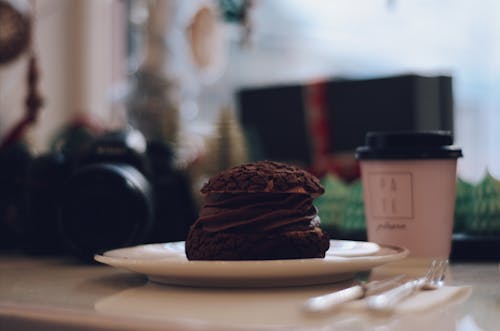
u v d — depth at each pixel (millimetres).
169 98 1438
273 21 2045
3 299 697
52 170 1018
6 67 1545
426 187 846
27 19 1482
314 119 1303
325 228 1020
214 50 1547
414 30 1966
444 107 1215
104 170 938
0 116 1630
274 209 726
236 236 720
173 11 1516
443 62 1950
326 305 582
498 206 943
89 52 1984
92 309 645
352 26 2014
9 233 1093
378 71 1999
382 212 861
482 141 1950
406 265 848
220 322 585
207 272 678
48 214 1018
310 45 2041
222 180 736
